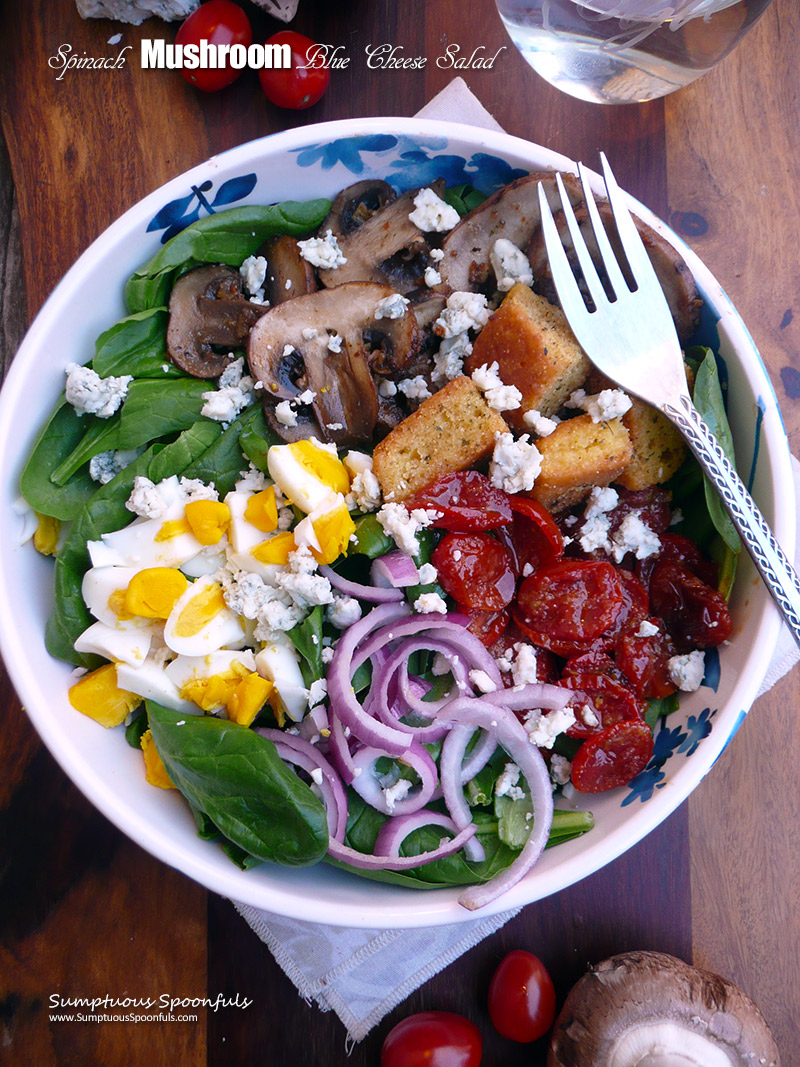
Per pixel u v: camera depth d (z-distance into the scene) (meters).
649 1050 0.26
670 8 0.24
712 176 0.30
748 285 0.29
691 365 0.25
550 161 0.25
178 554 0.25
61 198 0.30
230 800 0.23
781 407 0.29
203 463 0.25
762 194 0.29
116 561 0.25
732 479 0.23
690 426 0.23
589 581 0.24
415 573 0.24
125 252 0.25
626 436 0.24
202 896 0.29
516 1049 0.28
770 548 0.22
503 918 0.28
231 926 0.29
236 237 0.26
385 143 0.25
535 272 0.26
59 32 0.30
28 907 0.29
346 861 0.24
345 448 0.27
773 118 0.30
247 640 0.25
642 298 0.24
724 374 0.25
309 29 0.30
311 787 0.24
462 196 0.27
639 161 0.30
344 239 0.27
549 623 0.25
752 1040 0.26
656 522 0.26
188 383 0.26
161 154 0.30
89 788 0.23
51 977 0.28
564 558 0.26
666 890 0.29
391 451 0.25
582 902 0.29
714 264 0.29
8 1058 0.28
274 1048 0.28
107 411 0.25
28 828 0.29
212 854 0.23
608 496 0.25
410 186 0.27
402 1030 0.27
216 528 0.25
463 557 0.24
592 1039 0.26
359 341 0.26
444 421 0.25
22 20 0.30
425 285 0.26
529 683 0.24
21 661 0.23
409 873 0.24
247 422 0.26
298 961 0.27
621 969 0.27
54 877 0.29
